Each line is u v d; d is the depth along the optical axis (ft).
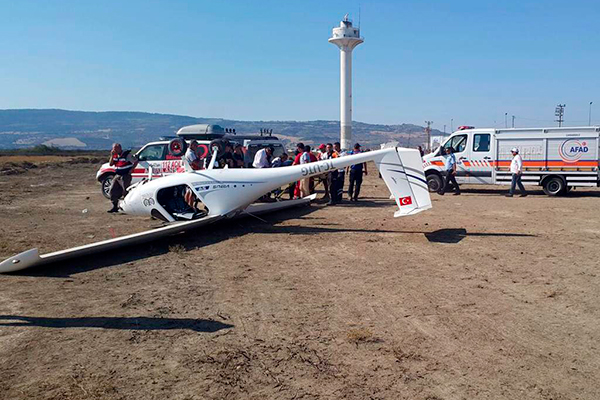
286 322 18.74
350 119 168.76
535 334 17.31
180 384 14.03
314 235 35.19
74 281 24.17
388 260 27.86
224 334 17.63
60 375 14.56
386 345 16.55
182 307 20.48
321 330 17.93
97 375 14.56
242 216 41.22
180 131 63.36
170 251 30.32
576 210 47.65
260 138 62.69
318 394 13.44
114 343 16.87
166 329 18.11
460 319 18.80
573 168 59.82
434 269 25.81
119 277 24.85
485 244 31.68
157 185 37.11
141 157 55.06
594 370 14.64
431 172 65.10
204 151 50.06
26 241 33.50
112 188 46.78
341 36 163.02
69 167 138.51
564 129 59.93
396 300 21.06
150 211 37.93
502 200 56.90
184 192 38.78
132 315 19.53
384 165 33.40
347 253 29.68
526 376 14.30
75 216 44.96
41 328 18.15
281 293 22.24
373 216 44.04
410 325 18.28
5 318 19.16
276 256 29.17
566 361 15.24
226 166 40.29
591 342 16.60
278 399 13.21
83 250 26.68
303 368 14.97
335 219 42.39
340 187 53.21
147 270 26.18
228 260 28.30
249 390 13.70
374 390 13.62
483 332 17.53
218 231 36.88
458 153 65.00
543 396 13.20
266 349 16.34
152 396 13.38
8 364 15.26
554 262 26.96
